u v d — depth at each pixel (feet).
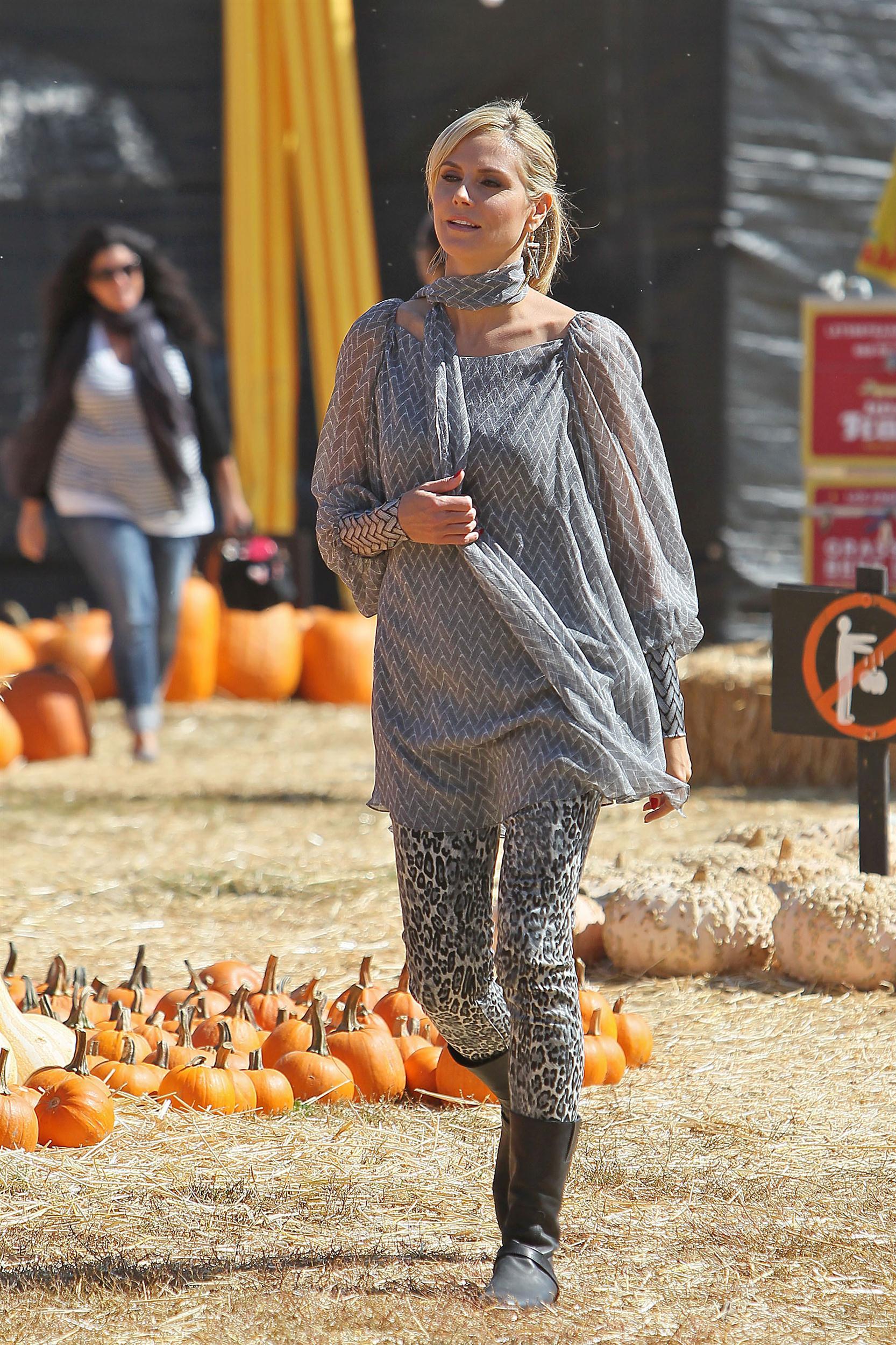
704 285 135.54
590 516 34.58
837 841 71.05
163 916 70.90
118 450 105.19
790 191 136.56
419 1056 48.03
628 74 137.69
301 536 149.18
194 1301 33.50
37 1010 49.78
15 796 100.17
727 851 67.56
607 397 34.58
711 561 137.28
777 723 65.92
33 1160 40.63
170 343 107.55
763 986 59.82
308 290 156.25
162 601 111.34
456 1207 38.70
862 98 137.80
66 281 103.81
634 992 59.52
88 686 137.90
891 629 63.82
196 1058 45.68
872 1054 51.98
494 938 37.65
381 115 154.61
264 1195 39.14
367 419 35.86
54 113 157.17
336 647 142.92
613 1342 31.71
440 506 33.30
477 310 34.86
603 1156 42.29
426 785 34.71
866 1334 32.27
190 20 157.38
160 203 158.92
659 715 35.53
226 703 140.46
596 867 69.21
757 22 134.00
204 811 95.09
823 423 138.10
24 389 158.30
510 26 145.07
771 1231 37.40
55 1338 31.89
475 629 34.19
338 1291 33.91
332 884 76.02
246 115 155.12
